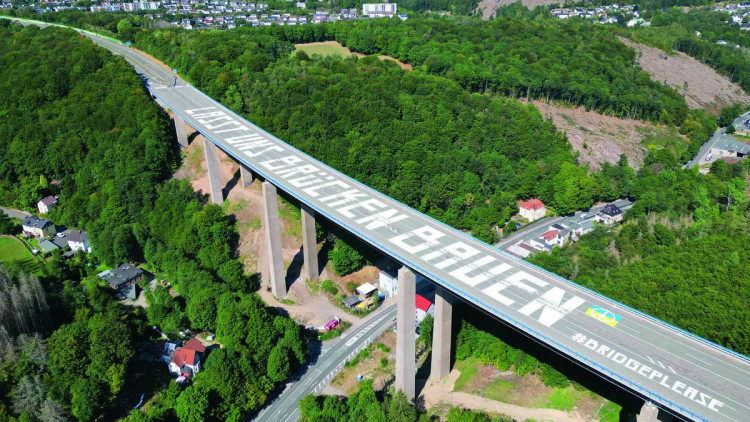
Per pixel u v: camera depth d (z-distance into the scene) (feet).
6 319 471.62
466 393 449.06
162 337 522.88
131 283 597.52
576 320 367.45
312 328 547.08
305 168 593.83
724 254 579.07
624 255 609.83
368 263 640.99
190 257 615.98
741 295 501.56
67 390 428.56
